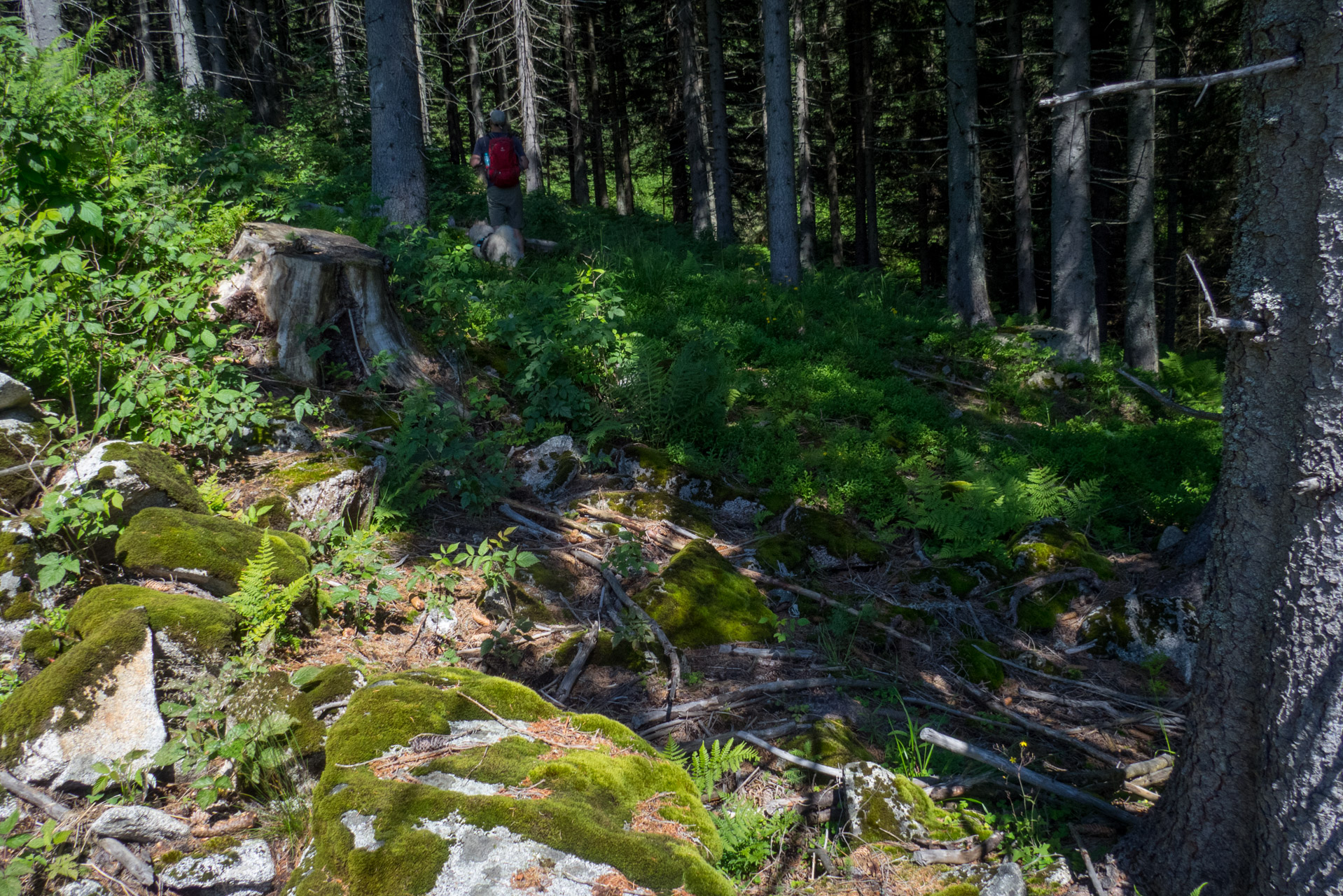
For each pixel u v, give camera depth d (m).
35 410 4.04
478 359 7.04
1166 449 9.19
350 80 15.76
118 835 2.48
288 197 7.97
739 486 6.66
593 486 6.20
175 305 4.92
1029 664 5.09
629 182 28.56
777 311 11.33
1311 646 2.56
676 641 4.62
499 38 20.80
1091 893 3.04
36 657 3.01
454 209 13.00
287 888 2.24
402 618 4.21
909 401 9.13
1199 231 20.00
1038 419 10.77
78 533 3.37
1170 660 5.18
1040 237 21.95
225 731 2.94
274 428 5.07
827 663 4.70
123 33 13.24
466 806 2.36
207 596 3.56
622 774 2.72
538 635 4.46
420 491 5.30
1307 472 2.55
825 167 27.03
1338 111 2.43
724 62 25.52
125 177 5.43
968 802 3.62
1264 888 2.72
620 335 7.73
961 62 13.68
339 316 6.04
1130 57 13.67
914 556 6.15
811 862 3.17
